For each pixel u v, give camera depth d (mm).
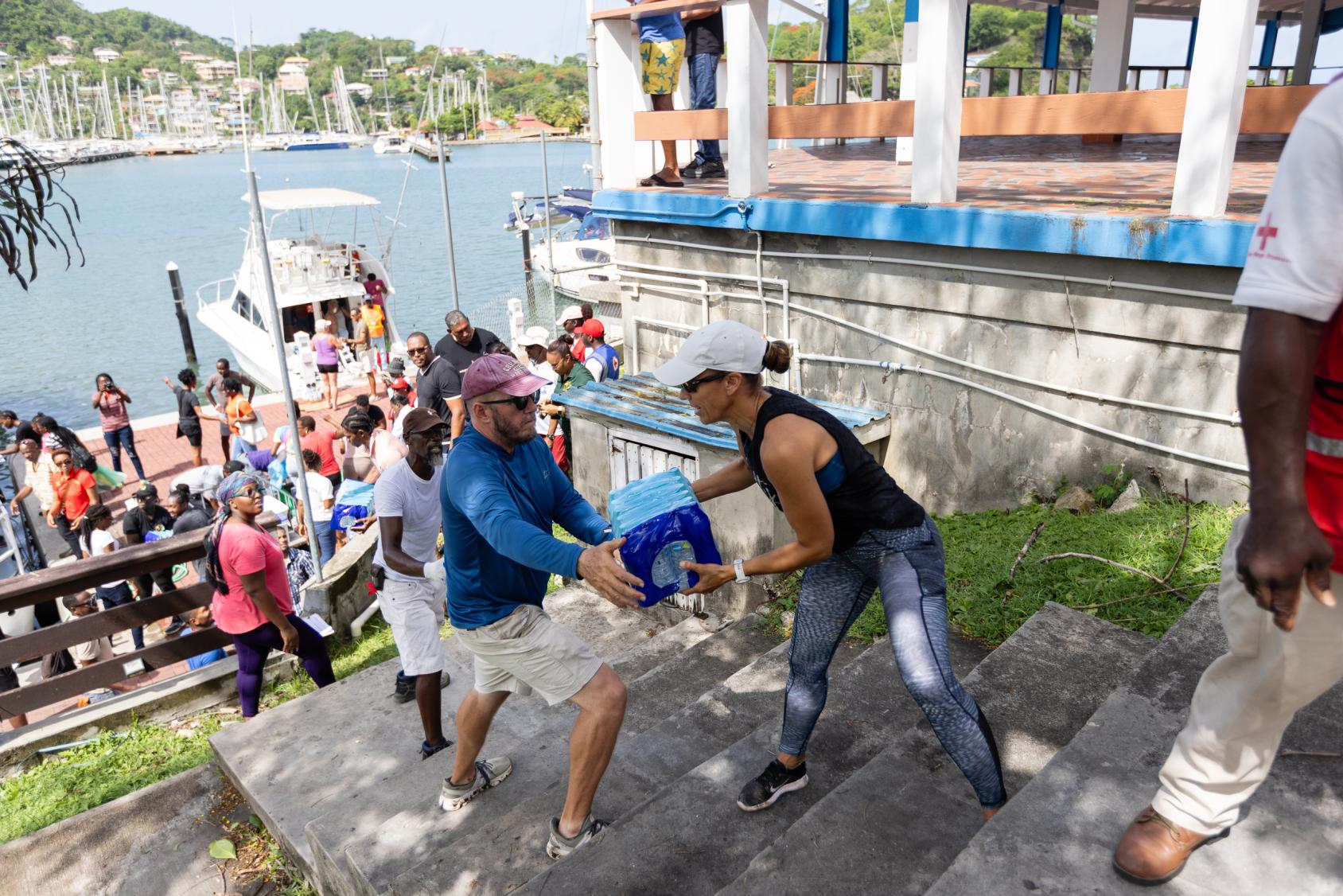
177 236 60094
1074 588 4312
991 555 4855
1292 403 1293
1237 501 4926
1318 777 2135
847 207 6125
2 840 4832
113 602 8633
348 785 4426
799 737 3029
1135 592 4156
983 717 2600
